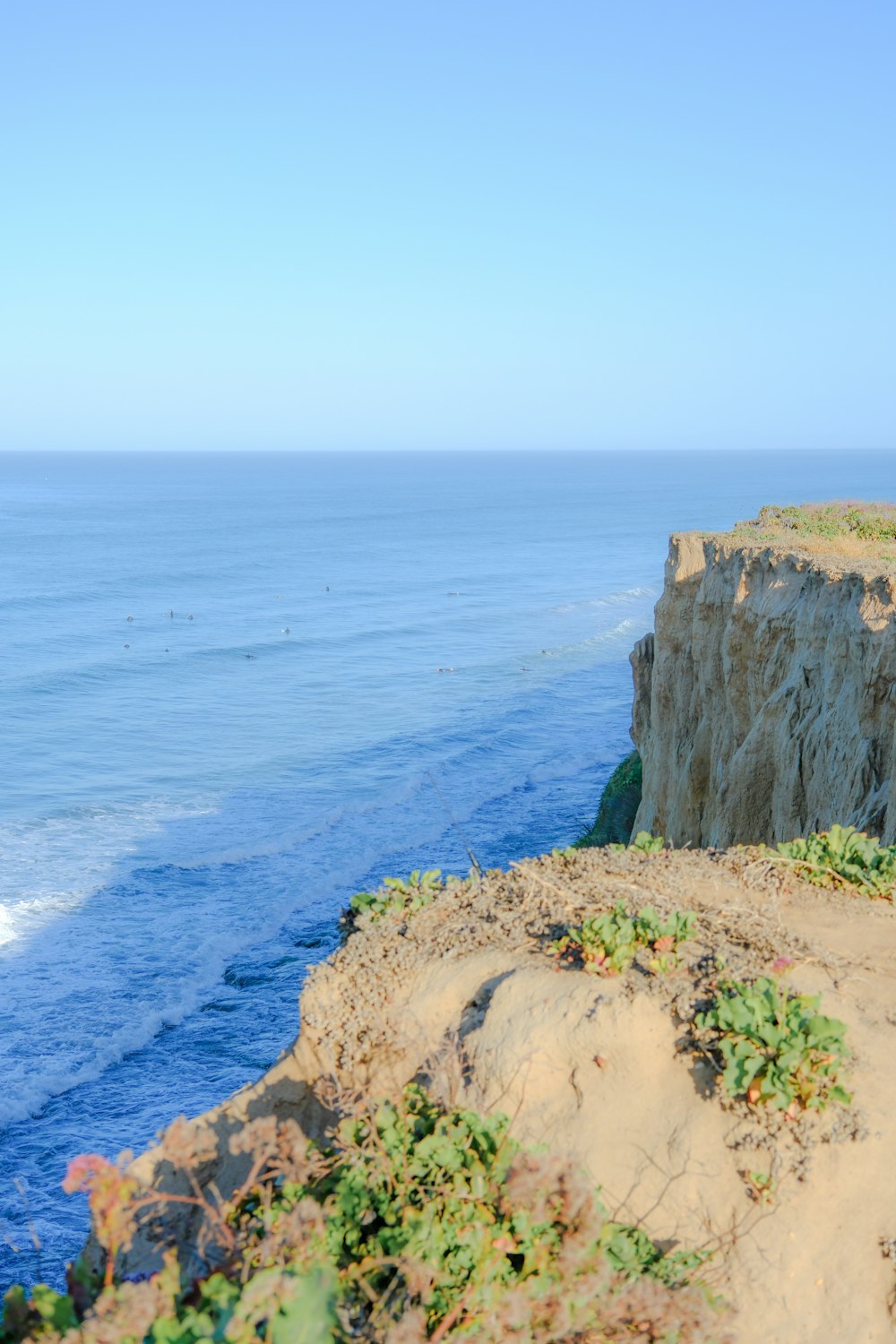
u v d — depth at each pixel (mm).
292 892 40562
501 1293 4867
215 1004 31953
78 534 199375
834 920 8195
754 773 22094
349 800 52625
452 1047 6465
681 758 30297
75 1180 5090
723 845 22703
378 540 194750
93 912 38438
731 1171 5906
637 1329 4887
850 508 41625
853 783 18062
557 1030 6555
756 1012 6336
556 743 64062
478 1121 5875
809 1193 5758
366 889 40875
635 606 121062
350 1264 5016
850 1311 5395
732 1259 5621
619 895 8344
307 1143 5996
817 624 20953
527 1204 5262
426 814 50375
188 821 49406
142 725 67625
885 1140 5898
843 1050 6176
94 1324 4367
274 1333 4414
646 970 7000
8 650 90438
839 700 19500
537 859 9406
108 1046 29141
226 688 78625
